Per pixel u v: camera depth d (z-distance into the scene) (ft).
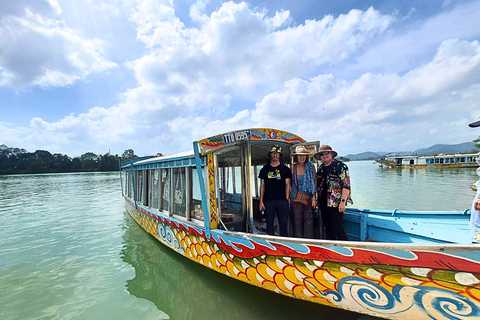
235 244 11.35
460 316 7.05
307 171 12.86
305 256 9.21
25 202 52.42
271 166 12.87
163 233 18.30
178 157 14.76
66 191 75.72
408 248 7.27
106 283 15.60
